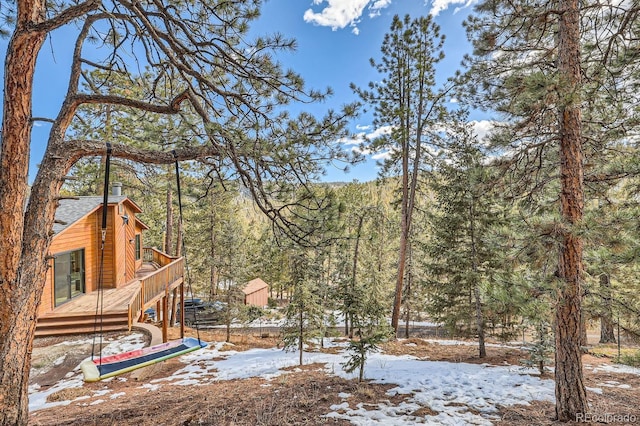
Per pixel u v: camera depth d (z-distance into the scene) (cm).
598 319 495
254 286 2880
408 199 1559
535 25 542
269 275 2994
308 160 471
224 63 535
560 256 486
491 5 541
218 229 2372
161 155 466
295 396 606
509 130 543
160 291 1111
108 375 498
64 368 862
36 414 571
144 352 600
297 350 1194
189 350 619
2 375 357
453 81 1241
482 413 533
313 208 477
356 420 492
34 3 381
